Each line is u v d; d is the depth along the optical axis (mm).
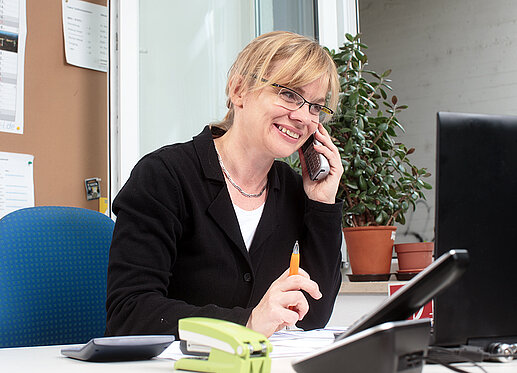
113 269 1137
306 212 1434
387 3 3160
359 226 2273
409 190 2332
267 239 1380
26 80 2064
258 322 934
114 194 2119
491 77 2912
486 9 2941
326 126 2273
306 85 1261
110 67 2135
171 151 1334
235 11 2584
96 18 2244
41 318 1386
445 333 689
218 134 1467
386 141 2348
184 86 2385
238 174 1374
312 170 1438
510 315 723
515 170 737
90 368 757
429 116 3023
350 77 2410
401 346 538
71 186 2125
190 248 1279
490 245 717
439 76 3023
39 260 1409
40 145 2072
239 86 1332
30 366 790
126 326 1035
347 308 2271
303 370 597
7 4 2043
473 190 712
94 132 2199
